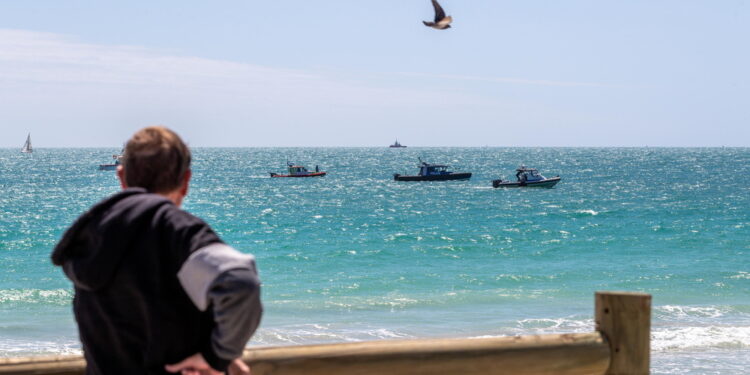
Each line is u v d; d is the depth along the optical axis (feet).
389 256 100.63
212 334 6.01
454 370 8.77
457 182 309.22
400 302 67.15
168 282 6.07
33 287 77.25
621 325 9.26
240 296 5.75
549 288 75.15
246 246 112.47
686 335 50.49
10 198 227.40
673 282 78.18
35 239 121.19
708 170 437.99
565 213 167.43
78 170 469.57
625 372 9.25
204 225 6.19
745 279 79.46
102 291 6.19
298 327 55.77
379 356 8.56
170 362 6.14
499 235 124.77
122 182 7.00
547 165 540.93
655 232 128.26
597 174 389.60
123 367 6.26
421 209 183.52
